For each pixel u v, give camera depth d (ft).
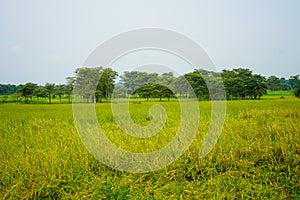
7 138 19.30
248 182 12.70
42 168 13.10
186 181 13.10
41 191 11.78
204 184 12.75
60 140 17.42
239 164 14.07
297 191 12.16
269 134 17.53
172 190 12.36
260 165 14.23
